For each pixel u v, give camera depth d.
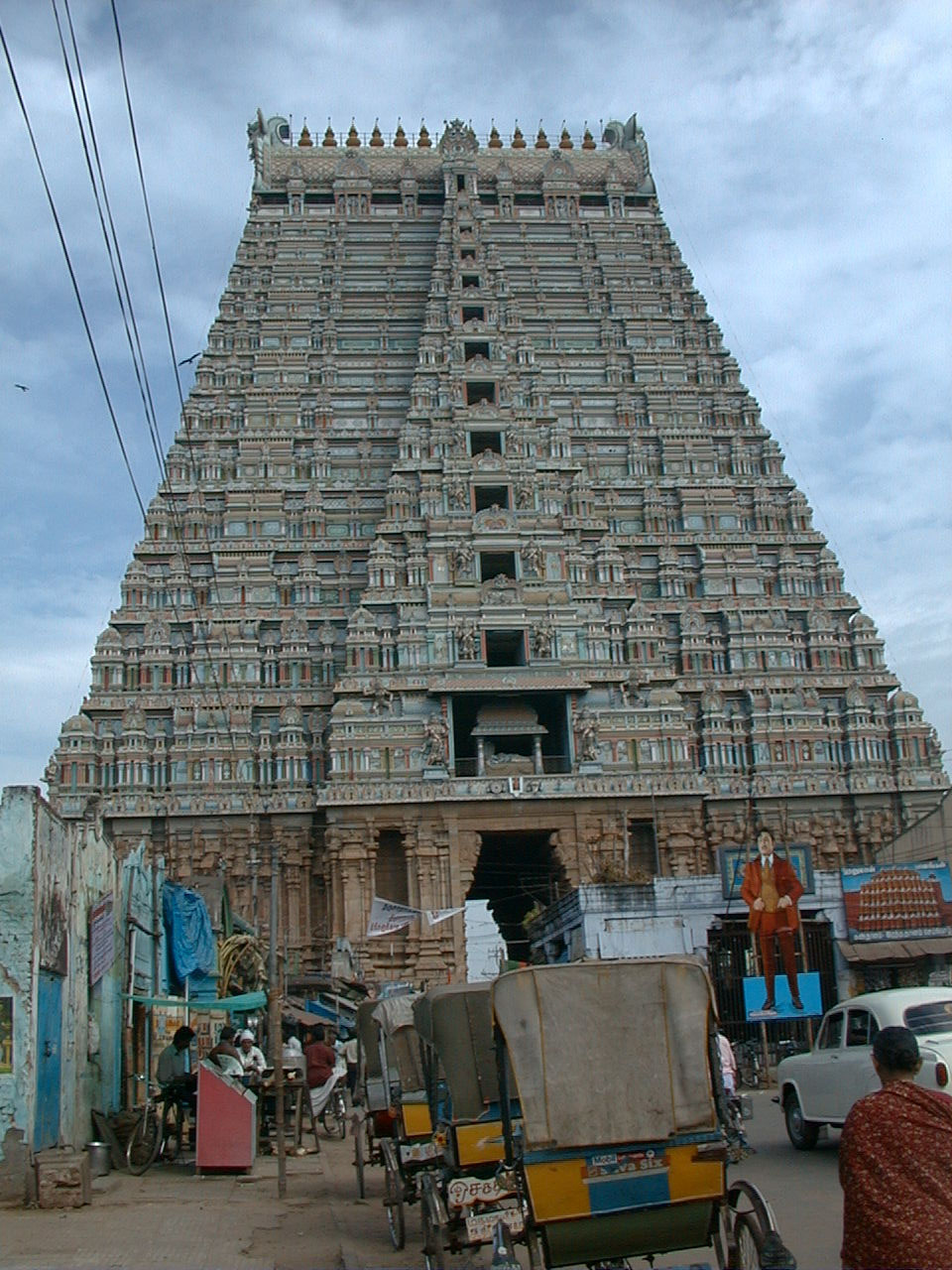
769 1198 21.31
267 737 76.50
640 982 14.47
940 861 63.88
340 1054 42.75
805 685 82.88
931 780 78.19
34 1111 22.95
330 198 105.69
